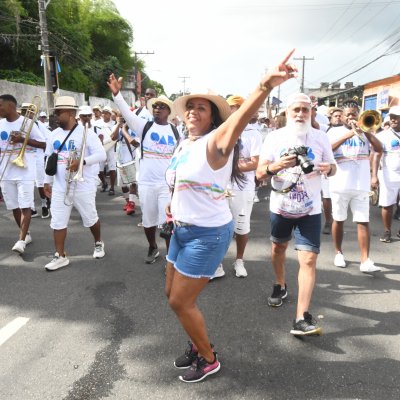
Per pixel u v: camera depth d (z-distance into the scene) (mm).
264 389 2590
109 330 3320
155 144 4602
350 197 4531
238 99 4230
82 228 6434
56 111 4613
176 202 2465
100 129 9602
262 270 4648
